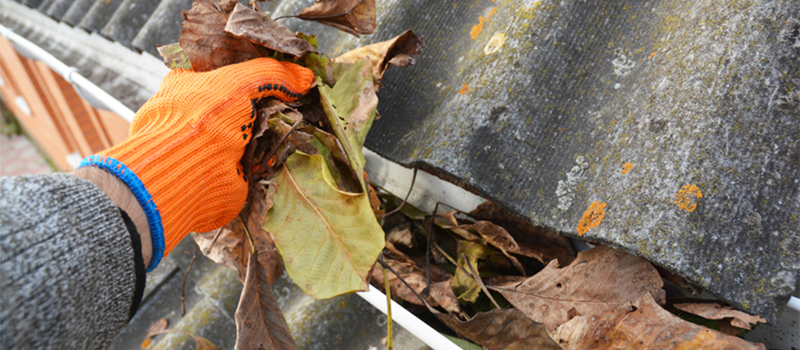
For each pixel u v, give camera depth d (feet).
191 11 2.10
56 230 1.58
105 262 1.64
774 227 1.88
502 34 2.25
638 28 2.22
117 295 1.67
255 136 2.05
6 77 10.02
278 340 2.04
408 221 2.44
